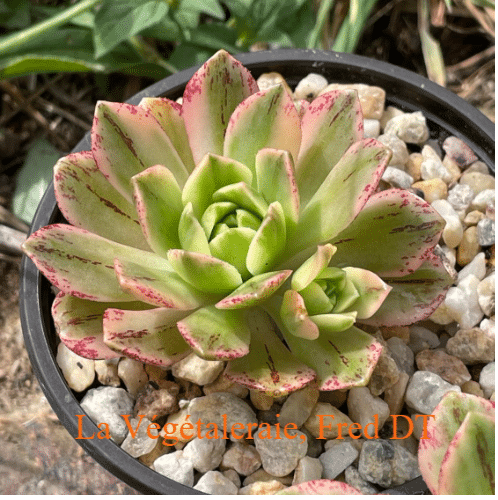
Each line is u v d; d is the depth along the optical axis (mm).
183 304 280
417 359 311
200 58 373
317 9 396
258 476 300
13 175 392
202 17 409
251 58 338
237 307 274
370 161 278
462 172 340
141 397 304
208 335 275
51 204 317
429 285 297
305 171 299
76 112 403
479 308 317
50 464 335
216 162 281
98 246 288
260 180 284
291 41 380
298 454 297
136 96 329
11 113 397
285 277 273
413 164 337
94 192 296
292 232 288
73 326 284
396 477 294
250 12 359
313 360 284
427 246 289
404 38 409
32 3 401
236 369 282
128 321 278
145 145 292
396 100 343
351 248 294
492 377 307
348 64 338
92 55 368
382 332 313
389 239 291
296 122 288
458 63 408
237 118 287
